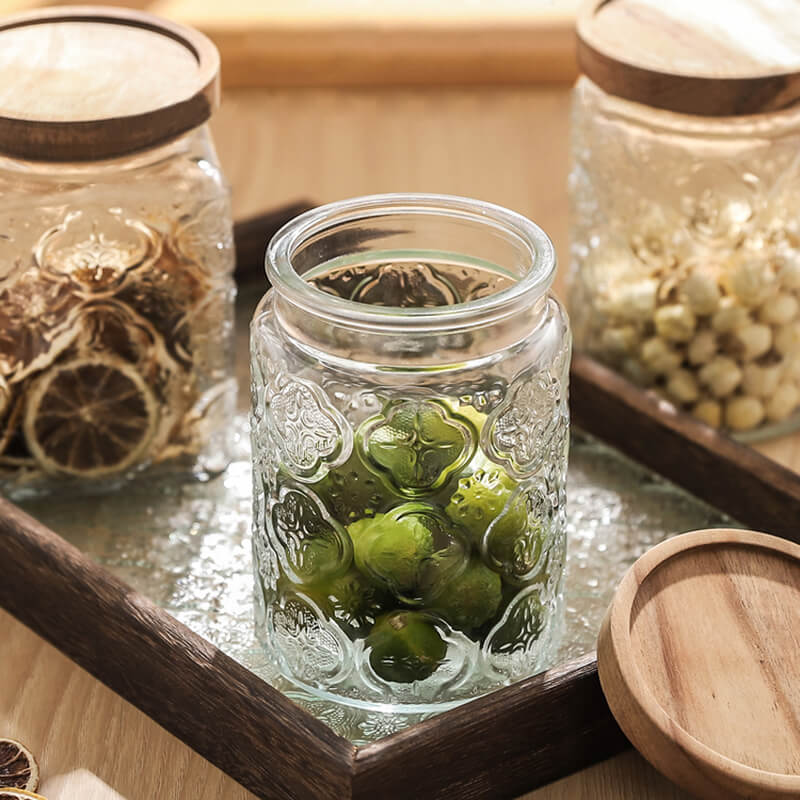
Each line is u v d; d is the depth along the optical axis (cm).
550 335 88
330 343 85
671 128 99
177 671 88
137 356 97
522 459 86
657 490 100
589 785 88
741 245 100
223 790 88
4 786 87
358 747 84
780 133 99
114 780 88
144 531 98
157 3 140
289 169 124
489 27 137
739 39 101
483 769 86
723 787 83
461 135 130
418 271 90
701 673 86
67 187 94
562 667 87
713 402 103
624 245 103
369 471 85
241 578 96
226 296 99
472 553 86
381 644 87
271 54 137
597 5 104
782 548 90
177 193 95
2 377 96
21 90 94
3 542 93
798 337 102
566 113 134
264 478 89
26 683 92
